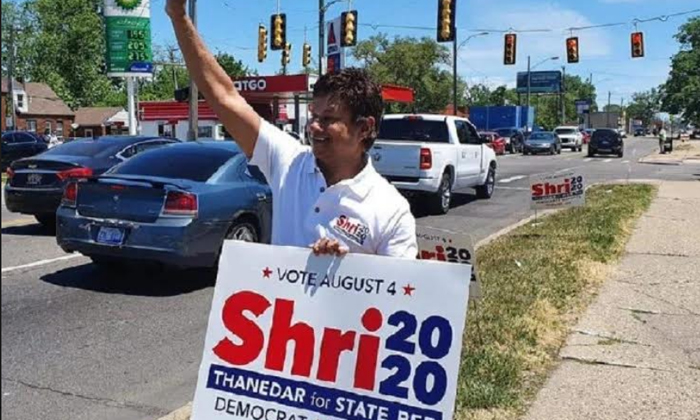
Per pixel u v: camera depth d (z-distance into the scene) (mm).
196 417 2383
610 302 6520
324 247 2270
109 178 7301
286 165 2443
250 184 7922
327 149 2285
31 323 6141
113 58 31297
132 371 5059
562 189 10328
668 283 7312
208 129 42969
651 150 53188
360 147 2312
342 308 2270
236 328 2385
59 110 79750
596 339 5426
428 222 12906
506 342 5180
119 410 4383
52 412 4324
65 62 84438
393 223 2320
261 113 36094
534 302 6234
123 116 83375
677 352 5164
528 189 19609
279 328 2332
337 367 2258
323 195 2311
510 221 13031
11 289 7285
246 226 7848
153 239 7023
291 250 2336
